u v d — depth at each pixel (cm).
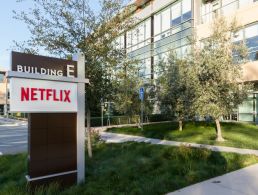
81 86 665
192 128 1720
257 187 566
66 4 884
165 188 574
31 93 579
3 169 911
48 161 609
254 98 1952
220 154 845
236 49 1209
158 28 2833
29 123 593
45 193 569
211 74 1166
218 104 1151
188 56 1454
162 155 859
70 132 645
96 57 905
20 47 877
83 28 905
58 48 893
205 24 2161
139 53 3127
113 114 2642
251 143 1123
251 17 1838
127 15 952
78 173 648
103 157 956
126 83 1049
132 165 777
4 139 1773
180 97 1411
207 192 542
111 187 599
